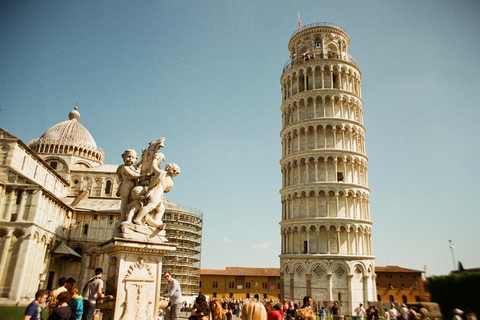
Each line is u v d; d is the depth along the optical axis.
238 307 61.81
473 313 18.67
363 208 66.75
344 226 62.75
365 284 60.19
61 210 67.56
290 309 25.47
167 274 12.52
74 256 67.38
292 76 75.94
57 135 87.06
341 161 67.38
